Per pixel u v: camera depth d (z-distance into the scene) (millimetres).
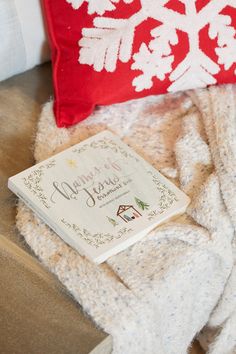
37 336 727
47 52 1072
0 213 857
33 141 963
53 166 890
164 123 992
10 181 863
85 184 872
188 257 833
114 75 957
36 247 812
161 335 829
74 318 750
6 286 770
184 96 1035
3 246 817
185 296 851
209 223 853
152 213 848
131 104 1013
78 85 962
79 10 952
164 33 958
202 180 905
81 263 793
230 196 874
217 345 946
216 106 972
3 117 999
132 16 951
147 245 834
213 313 943
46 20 1009
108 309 756
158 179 893
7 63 1028
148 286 788
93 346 726
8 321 736
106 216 835
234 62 1000
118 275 796
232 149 911
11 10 974
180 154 924
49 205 838
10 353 709
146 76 971
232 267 901
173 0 958
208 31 977
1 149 946
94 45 954
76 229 815
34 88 1061
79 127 975
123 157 916
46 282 781
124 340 754
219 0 977
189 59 981
